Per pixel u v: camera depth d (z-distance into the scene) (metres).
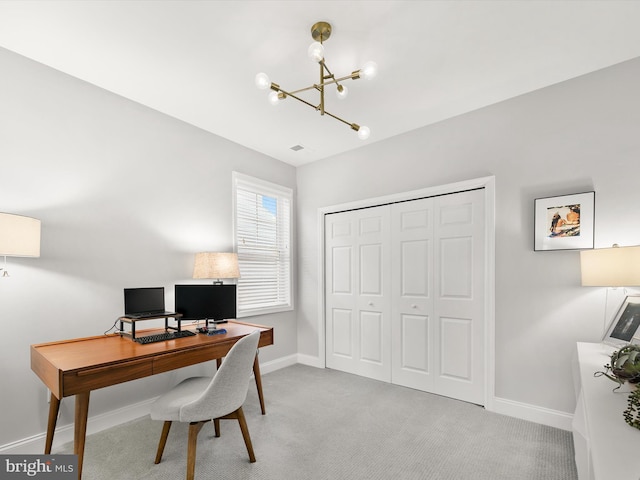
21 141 2.09
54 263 2.20
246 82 2.40
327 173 3.92
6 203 2.02
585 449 1.75
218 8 1.71
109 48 2.03
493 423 2.45
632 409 1.02
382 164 3.44
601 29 1.87
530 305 2.51
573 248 2.32
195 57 2.12
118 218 2.54
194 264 3.03
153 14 1.75
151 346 2.07
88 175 2.38
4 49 2.04
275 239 3.95
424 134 3.14
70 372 1.57
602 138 2.26
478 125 2.81
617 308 2.18
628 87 2.19
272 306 3.79
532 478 1.82
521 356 2.53
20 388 2.04
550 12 1.74
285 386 3.24
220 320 2.72
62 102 2.27
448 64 2.20
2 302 1.99
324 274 3.93
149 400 2.64
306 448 2.12
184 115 2.90
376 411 2.66
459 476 1.84
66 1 1.65
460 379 2.88
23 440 2.03
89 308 2.35
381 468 1.91
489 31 1.89
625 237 2.16
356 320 3.62
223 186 3.33
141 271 2.66
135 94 2.56
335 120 3.00
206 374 3.07
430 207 3.11
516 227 2.59
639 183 2.13
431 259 3.09
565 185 2.39
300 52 2.07
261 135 3.32
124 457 2.02
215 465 1.94
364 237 3.59
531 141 2.55
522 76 2.35
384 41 1.96
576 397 2.20
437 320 3.03
